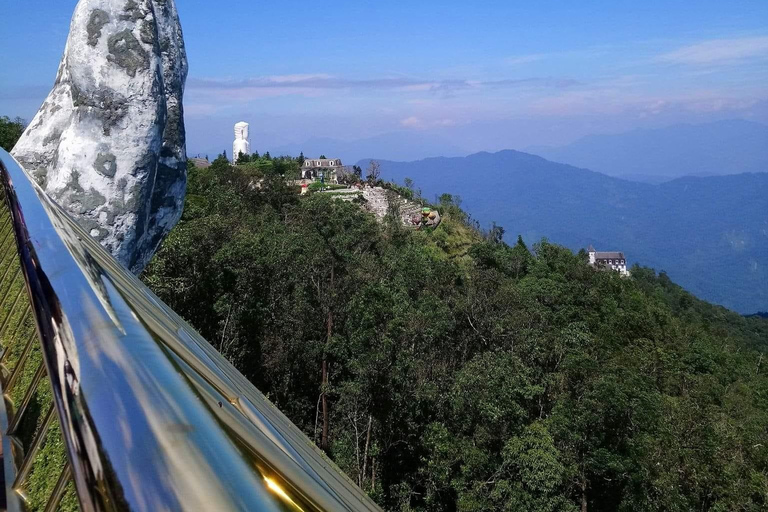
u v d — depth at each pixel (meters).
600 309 63.03
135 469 1.16
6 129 42.41
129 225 6.72
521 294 54.28
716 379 51.19
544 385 29.20
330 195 105.50
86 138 6.52
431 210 103.69
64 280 2.10
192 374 2.21
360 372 26.28
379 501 24.48
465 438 25.00
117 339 1.67
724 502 24.59
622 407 24.03
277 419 4.32
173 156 7.48
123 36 6.57
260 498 1.19
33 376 3.50
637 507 23.22
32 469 2.75
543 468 21.39
